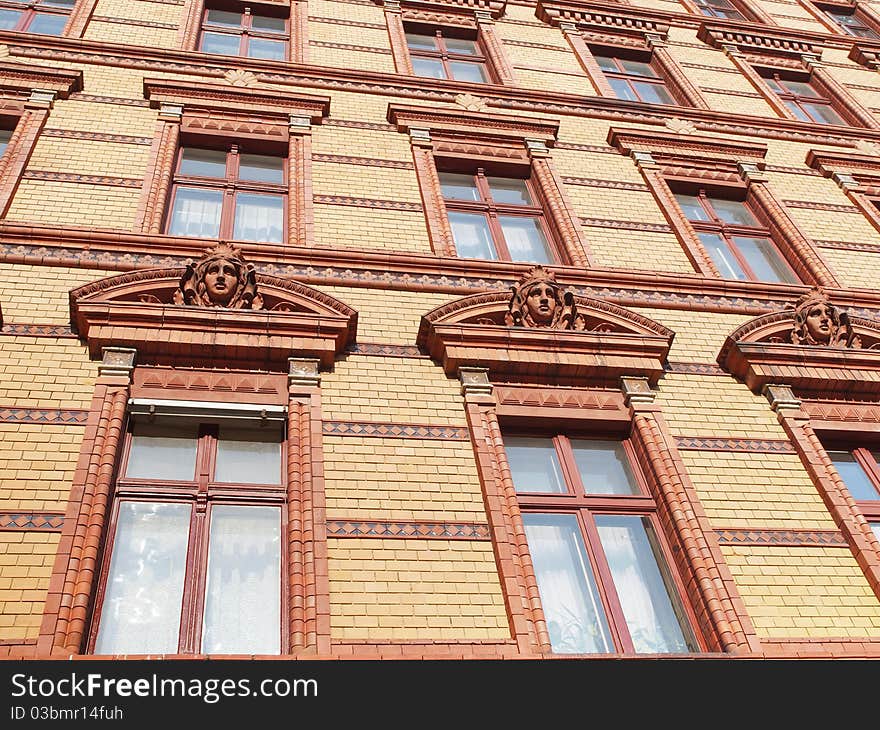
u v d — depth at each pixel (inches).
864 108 645.3
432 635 243.4
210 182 411.8
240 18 560.1
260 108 448.5
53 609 223.8
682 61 653.3
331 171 422.3
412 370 324.5
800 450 328.2
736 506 304.0
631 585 283.9
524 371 330.0
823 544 297.4
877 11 844.6
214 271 321.7
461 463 294.7
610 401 332.2
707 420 335.3
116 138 408.5
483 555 267.4
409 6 612.1
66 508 248.7
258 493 275.0
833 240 474.9
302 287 329.4
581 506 299.6
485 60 596.1
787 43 716.0
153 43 497.0
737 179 509.4
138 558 254.2
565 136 506.0
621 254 421.7
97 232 345.1
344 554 257.4
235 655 213.8
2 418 270.4
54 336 302.5
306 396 298.5
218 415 290.0
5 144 402.9
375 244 387.5
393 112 470.0
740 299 405.7
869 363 362.6
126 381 289.0
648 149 501.0
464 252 418.3
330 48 539.8
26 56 450.0
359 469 283.0
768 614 271.9
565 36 637.3
